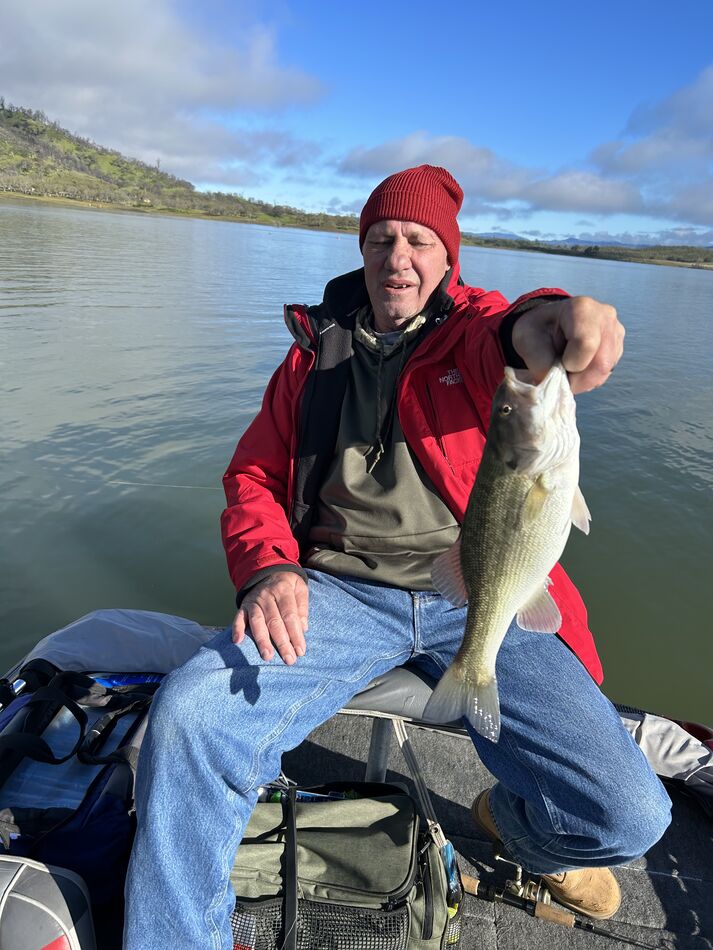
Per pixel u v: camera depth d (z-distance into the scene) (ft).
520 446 4.98
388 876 6.45
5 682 7.83
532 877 7.70
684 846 8.33
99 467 20.86
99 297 53.21
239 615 6.19
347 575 7.23
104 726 7.27
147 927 5.05
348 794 7.66
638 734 8.68
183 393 28.86
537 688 6.31
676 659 14.78
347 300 7.75
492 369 6.13
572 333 4.73
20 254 80.94
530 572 5.36
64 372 30.45
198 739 5.41
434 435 6.90
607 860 6.12
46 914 5.23
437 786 9.02
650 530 20.13
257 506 7.36
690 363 44.27
